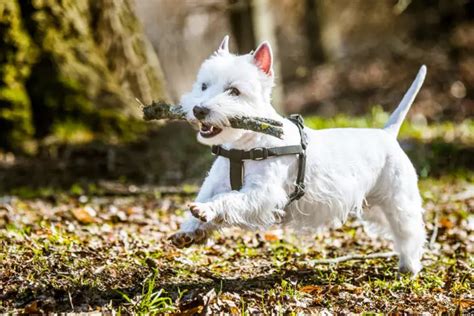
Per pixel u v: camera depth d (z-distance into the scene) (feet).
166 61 127.13
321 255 27.14
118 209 35.73
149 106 21.50
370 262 26.37
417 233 24.12
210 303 20.11
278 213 21.91
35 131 48.32
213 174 22.12
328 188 22.44
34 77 49.14
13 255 22.84
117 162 45.27
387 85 93.76
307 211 22.66
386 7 124.47
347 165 22.80
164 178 43.68
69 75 49.65
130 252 24.82
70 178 42.91
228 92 20.85
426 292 22.80
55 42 50.14
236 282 22.75
